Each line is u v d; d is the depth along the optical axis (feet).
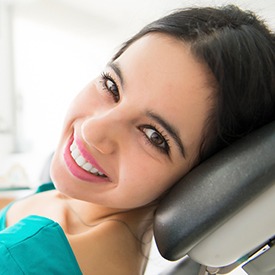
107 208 2.04
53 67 6.15
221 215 1.29
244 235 1.35
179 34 1.53
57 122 6.19
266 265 1.60
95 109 1.74
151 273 2.27
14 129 6.07
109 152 1.63
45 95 6.27
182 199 1.43
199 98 1.50
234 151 1.42
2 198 3.92
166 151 1.59
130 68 1.57
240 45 1.54
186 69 1.48
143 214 2.07
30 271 1.46
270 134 1.39
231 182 1.30
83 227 2.02
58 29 6.01
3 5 5.68
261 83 1.59
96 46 5.83
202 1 2.00
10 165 4.77
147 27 1.72
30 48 6.13
